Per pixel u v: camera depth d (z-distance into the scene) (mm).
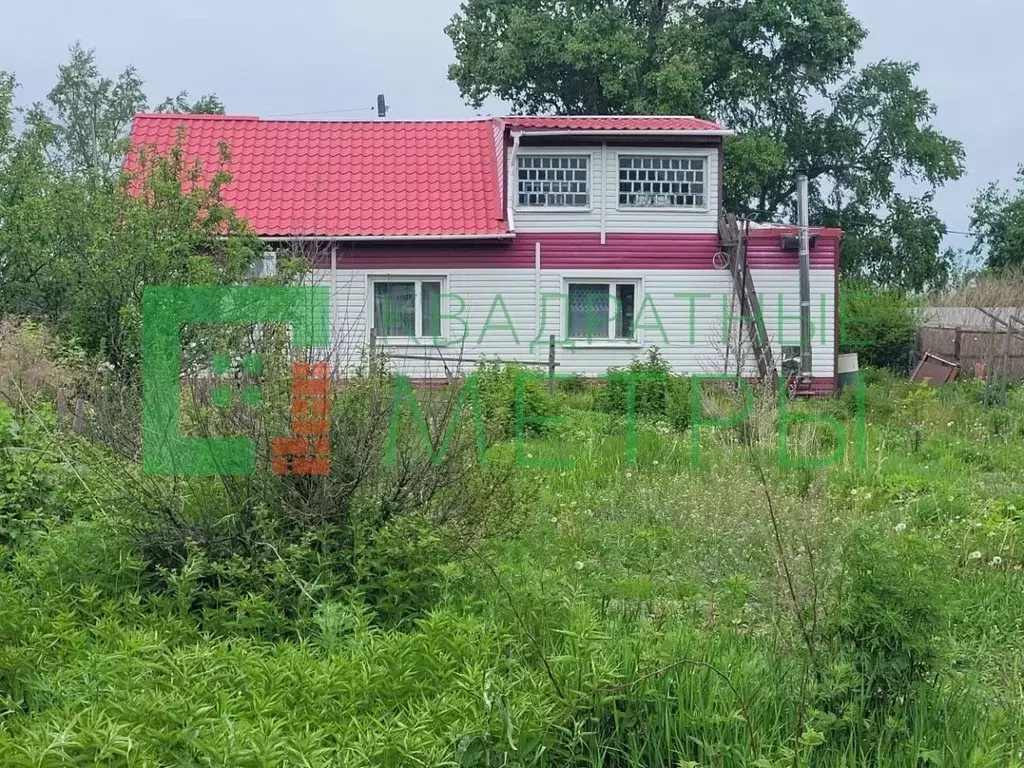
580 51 33312
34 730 4070
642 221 22062
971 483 11625
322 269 20047
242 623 5723
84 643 5242
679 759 4613
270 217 21750
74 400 8992
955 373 24547
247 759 3881
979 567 8297
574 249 21969
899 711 4945
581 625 5125
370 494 6566
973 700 5230
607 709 4836
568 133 21594
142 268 13828
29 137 19859
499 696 4488
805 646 5316
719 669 5098
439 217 21953
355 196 22469
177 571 6371
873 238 37562
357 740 4289
